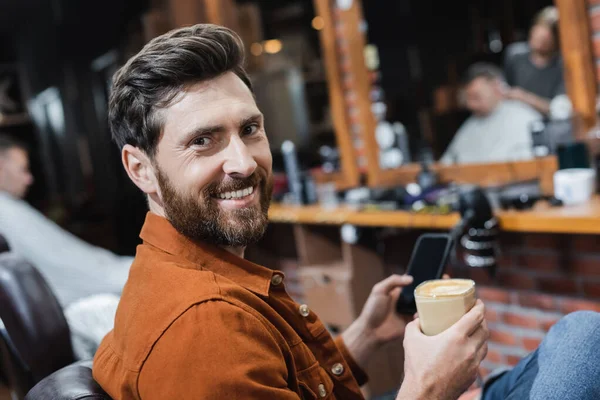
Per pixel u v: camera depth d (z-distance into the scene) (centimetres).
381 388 250
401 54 322
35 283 157
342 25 323
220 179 97
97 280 291
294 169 314
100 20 460
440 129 314
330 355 111
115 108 103
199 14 397
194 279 93
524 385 106
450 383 94
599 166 204
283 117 399
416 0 319
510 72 285
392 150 315
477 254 195
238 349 86
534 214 188
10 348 152
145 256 104
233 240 99
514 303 226
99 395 96
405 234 262
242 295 95
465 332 95
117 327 102
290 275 346
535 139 234
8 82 574
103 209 535
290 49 409
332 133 406
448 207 218
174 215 100
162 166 99
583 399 93
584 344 98
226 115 96
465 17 316
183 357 85
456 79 316
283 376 92
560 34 233
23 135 575
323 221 269
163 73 95
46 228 293
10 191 303
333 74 331
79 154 536
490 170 267
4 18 527
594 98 226
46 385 103
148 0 429
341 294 265
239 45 103
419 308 99
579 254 202
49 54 505
